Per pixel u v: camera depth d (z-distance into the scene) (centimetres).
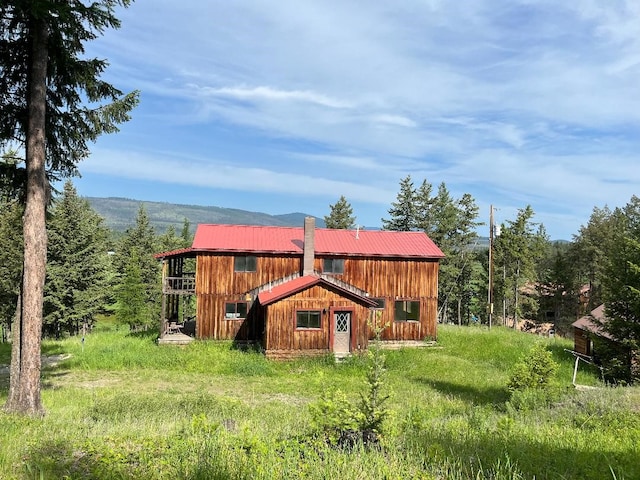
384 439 697
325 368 2494
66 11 1119
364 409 760
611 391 1412
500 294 5884
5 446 784
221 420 1085
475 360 2809
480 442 757
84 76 1284
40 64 1222
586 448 718
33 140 1223
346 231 3472
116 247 7769
